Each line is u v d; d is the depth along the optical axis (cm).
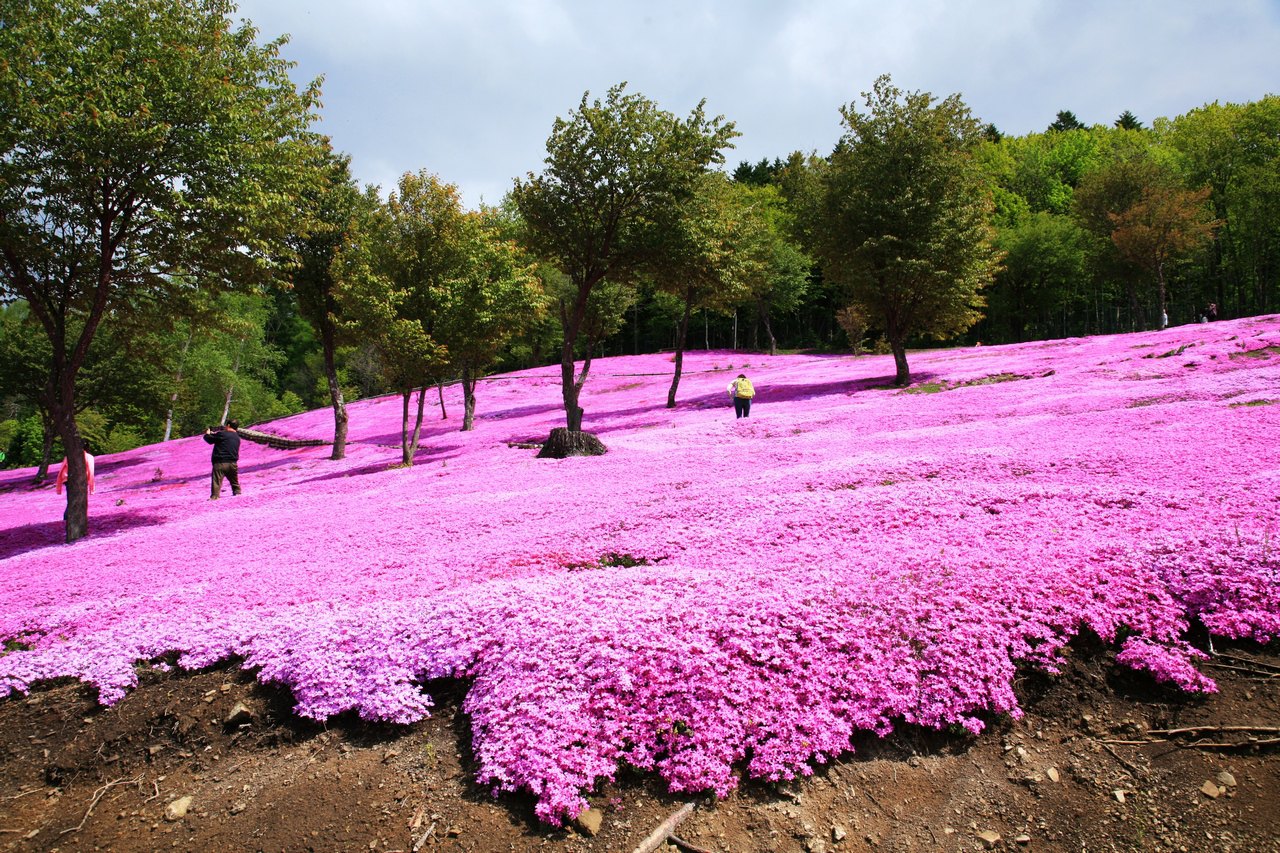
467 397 3828
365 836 424
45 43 1341
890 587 593
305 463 3241
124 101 1355
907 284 3088
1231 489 793
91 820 472
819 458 1455
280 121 1634
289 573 913
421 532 1123
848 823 410
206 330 1911
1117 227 5844
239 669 625
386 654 580
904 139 3123
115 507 2233
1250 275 6594
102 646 679
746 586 632
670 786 434
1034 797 418
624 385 5175
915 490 976
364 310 2347
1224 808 389
